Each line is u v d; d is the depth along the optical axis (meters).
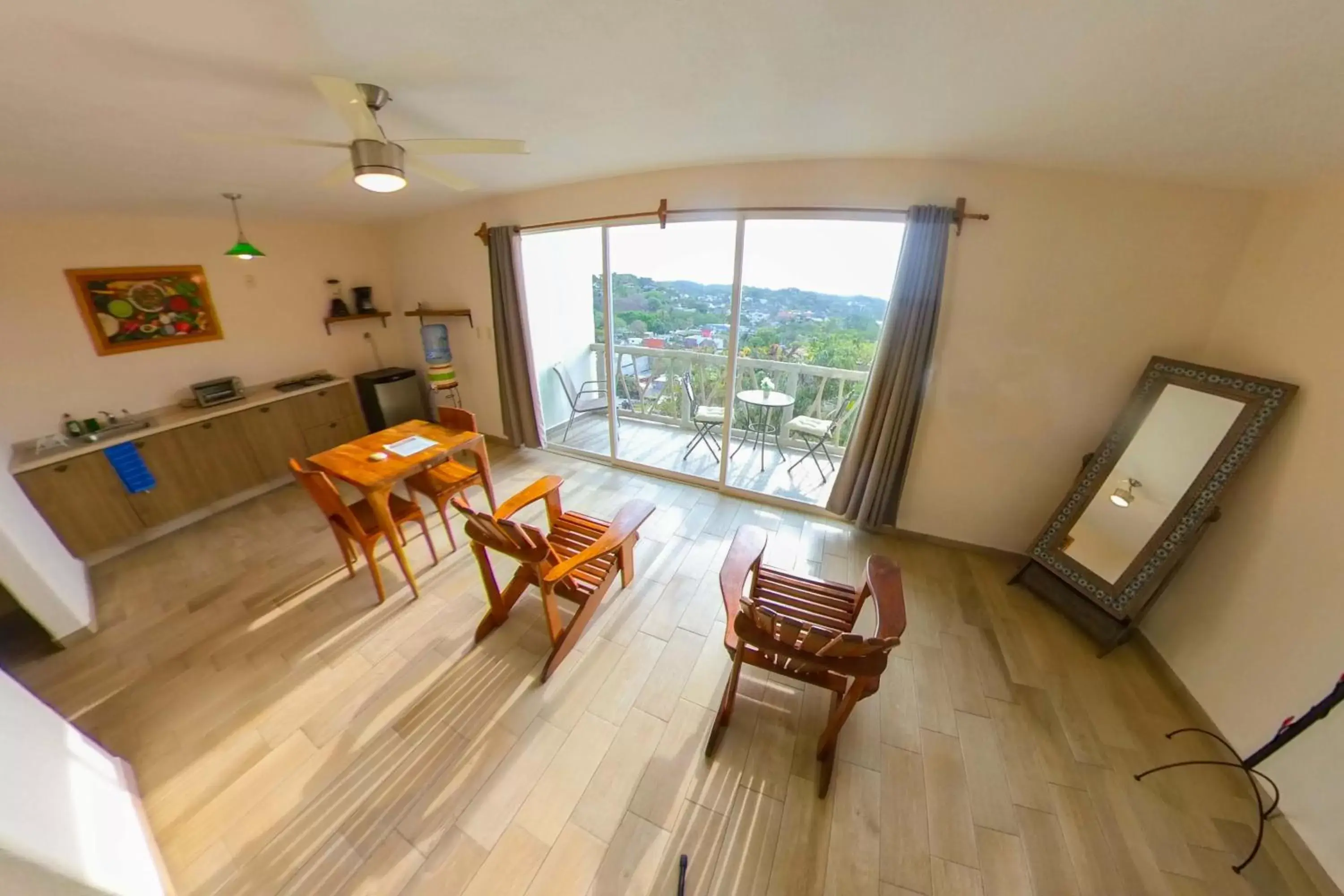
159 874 1.27
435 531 2.95
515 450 4.15
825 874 1.34
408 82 1.47
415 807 1.48
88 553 2.62
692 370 4.16
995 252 2.21
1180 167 1.71
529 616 2.24
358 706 1.80
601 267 3.20
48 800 1.07
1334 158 1.35
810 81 1.45
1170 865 1.37
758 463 3.85
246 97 1.52
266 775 1.57
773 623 1.31
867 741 1.71
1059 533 2.32
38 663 1.99
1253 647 1.63
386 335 4.41
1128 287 2.06
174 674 1.93
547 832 1.42
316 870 1.34
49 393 2.68
